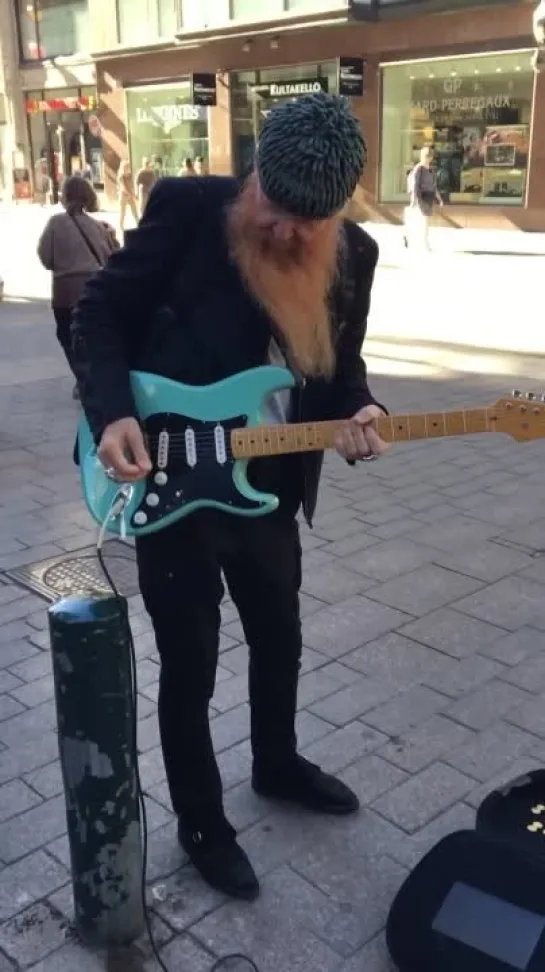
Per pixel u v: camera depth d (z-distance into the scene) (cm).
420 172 1578
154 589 218
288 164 178
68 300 653
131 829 212
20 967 215
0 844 254
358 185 188
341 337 222
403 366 788
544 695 319
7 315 1079
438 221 1908
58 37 2605
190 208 202
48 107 2689
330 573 411
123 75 2391
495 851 203
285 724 257
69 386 745
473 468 547
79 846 211
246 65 2094
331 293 210
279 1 1945
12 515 480
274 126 181
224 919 228
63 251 648
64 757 205
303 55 1984
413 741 295
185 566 216
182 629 219
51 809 267
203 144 2259
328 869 243
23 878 242
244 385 204
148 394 204
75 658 195
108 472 200
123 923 217
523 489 512
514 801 229
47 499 502
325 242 196
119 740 203
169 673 225
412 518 473
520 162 1788
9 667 339
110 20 2338
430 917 201
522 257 1502
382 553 431
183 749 230
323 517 475
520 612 375
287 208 184
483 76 1781
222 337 205
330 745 293
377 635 358
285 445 207
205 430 205
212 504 206
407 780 277
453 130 1859
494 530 457
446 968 194
